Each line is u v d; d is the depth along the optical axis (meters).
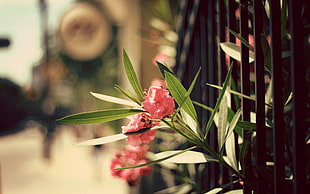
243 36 0.95
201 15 1.30
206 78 1.28
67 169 6.43
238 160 1.00
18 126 15.98
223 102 0.94
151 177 2.14
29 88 13.73
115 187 4.90
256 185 0.92
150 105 0.91
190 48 1.43
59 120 0.88
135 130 0.93
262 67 0.88
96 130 5.57
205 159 0.94
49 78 10.52
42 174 6.14
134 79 0.95
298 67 0.81
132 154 1.62
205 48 1.29
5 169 6.82
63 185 5.25
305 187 0.81
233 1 1.03
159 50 2.10
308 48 1.02
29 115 15.23
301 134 0.80
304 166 0.81
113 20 6.40
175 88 0.91
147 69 2.20
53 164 7.02
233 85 1.03
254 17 0.88
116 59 7.38
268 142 1.19
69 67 10.16
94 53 7.11
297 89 0.81
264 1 1.00
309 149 0.95
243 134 0.94
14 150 9.68
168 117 0.95
